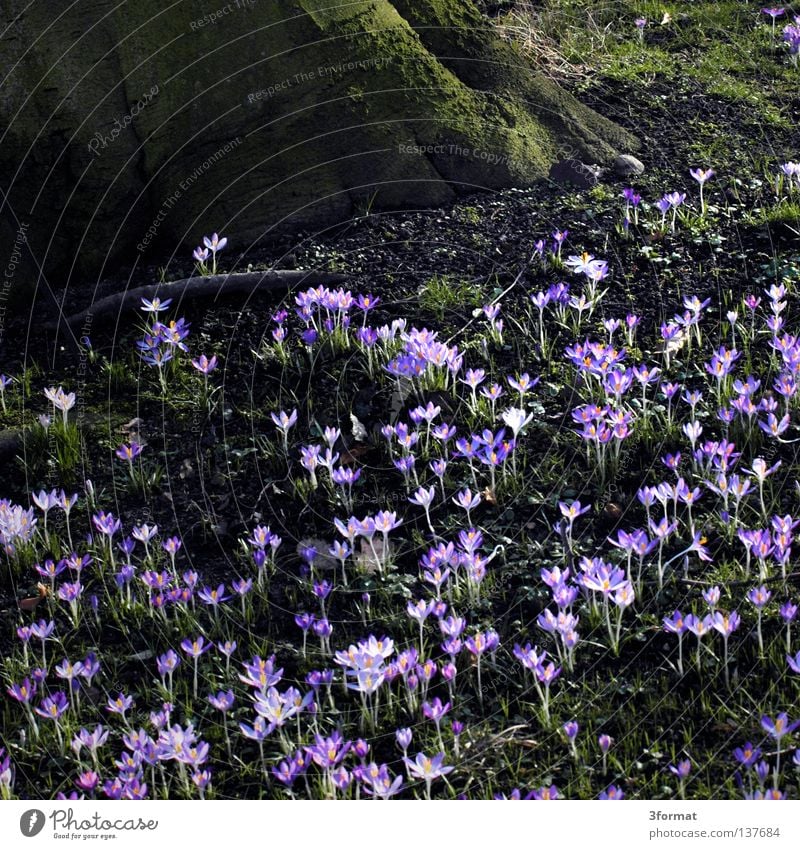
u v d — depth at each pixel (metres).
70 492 4.43
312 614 3.83
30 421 4.74
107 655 3.75
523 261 5.26
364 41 5.71
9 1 5.43
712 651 3.49
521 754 3.30
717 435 4.29
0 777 3.21
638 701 3.40
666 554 3.87
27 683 3.42
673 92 6.54
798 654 3.12
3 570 4.07
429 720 3.42
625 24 7.43
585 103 6.42
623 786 3.16
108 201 5.44
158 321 5.15
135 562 4.09
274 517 4.22
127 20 5.49
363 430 4.51
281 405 4.70
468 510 3.85
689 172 5.82
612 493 4.14
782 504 3.99
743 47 7.08
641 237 5.36
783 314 4.84
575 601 3.75
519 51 6.48
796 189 5.57
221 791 3.29
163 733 3.15
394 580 3.90
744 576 3.71
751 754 2.98
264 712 3.16
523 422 4.07
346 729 3.43
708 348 4.72
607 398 4.31
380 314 5.05
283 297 5.21
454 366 4.48
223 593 3.93
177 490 4.39
